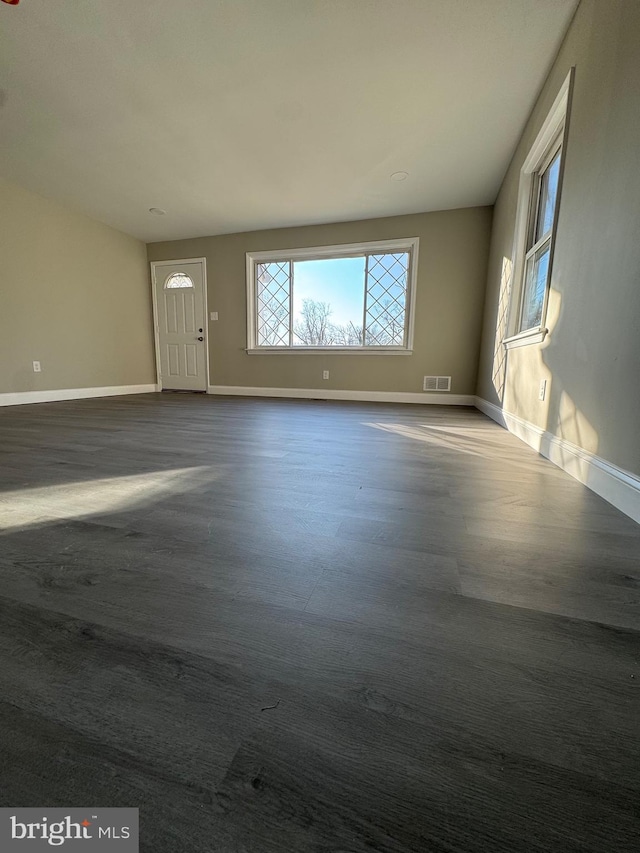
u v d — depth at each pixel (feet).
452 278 14.25
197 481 5.09
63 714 1.73
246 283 16.66
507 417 9.32
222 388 17.84
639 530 3.69
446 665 2.02
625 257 4.25
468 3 6.01
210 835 1.29
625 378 4.18
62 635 2.23
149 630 2.27
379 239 14.73
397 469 5.74
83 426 9.18
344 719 1.70
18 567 2.96
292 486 4.92
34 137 9.63
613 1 4.75
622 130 4.42
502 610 2.48
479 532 3.62
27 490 4.69
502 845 1.27
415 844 1.27
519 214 9.34
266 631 2.26
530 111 8.47
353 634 2.24
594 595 2.65
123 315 16.92
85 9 6.12
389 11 6.14
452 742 1.61
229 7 6.08
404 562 3.06
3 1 5.97
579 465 5.21
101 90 7.92
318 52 6.93
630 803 1.39
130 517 3.91
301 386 16.67
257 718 1.71
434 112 8.56
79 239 14.69
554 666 2.02
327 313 16.14
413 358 15.12
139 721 1.69
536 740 1.62
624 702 1.82
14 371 12.92
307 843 1.26
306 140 9.67
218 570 2.92
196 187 12.30
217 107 8.43
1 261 12.28
